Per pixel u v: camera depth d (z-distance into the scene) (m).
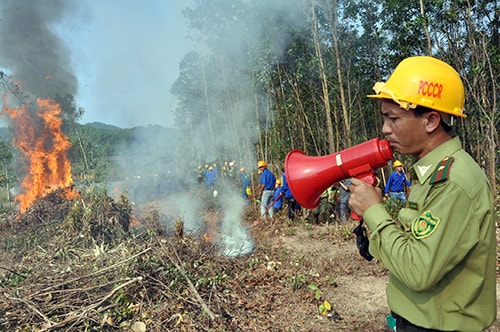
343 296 4.59
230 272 5.11
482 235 1.25
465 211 1.22
